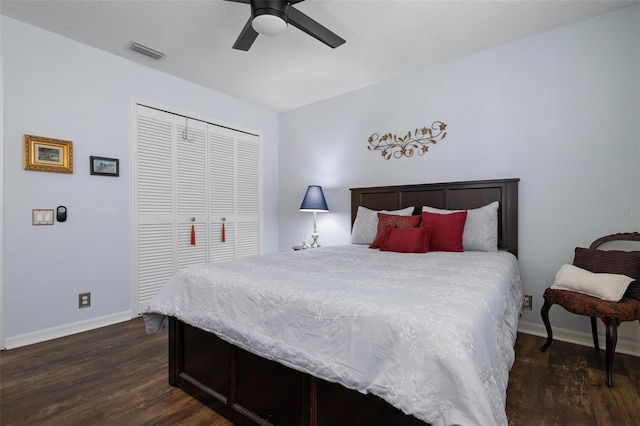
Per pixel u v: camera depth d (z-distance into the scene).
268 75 3.16
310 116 3.97
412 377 0.88
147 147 2.97
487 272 1.57
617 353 2.12
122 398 1.60
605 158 2.20
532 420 1.42
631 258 1.86
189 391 1.63
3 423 1.40
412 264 1.82
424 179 3.04
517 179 2.51
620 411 1.48
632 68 2.11
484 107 2.69
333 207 3.76
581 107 2.28
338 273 1.55
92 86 2.61
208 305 1.51
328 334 1.09
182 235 3.26
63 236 2.45
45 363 1.97
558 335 2.38
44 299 2.35
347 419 1.07
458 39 2.50
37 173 2.32
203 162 3.46
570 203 2.33
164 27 2.33
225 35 2.44
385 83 3.29
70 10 2.13
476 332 0.92
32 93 2.30
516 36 2.47
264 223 4.17
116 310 2.74
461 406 0.80
